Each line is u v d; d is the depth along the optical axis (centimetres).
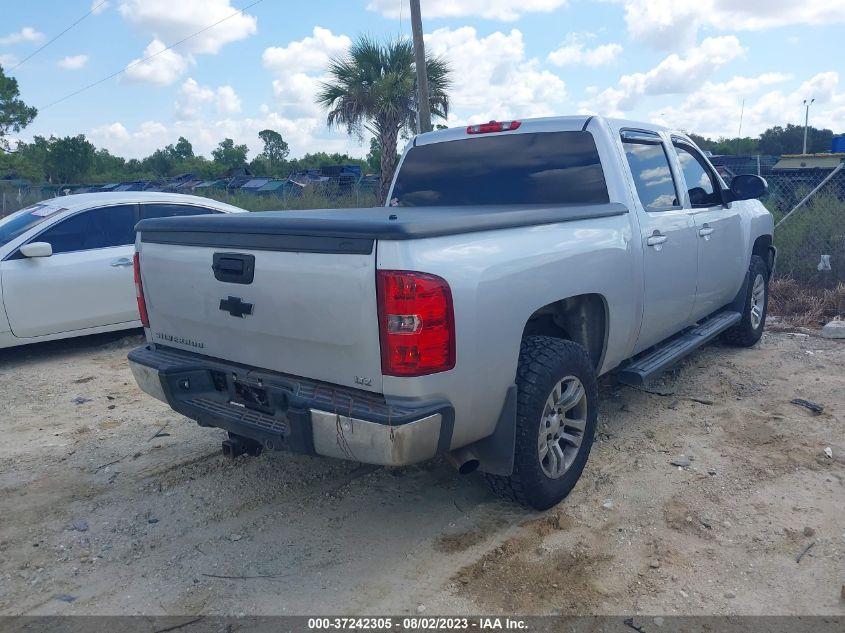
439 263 295
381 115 1852
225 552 348
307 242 307
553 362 352
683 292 503
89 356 720
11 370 673
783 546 341
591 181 443
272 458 453
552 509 379
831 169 1330
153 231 382
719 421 496
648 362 472
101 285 716
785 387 564
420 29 1346
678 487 400
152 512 389
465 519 372
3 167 4881
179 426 518
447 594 310
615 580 317
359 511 384
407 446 292
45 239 694
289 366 330
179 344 386
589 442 393
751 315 663
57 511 393
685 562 330
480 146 492
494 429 339
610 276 402
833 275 908
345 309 299
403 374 291
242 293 336
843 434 469
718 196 587
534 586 314
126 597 315
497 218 328
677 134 548
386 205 536
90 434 507
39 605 311
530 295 338
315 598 310
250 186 3719
